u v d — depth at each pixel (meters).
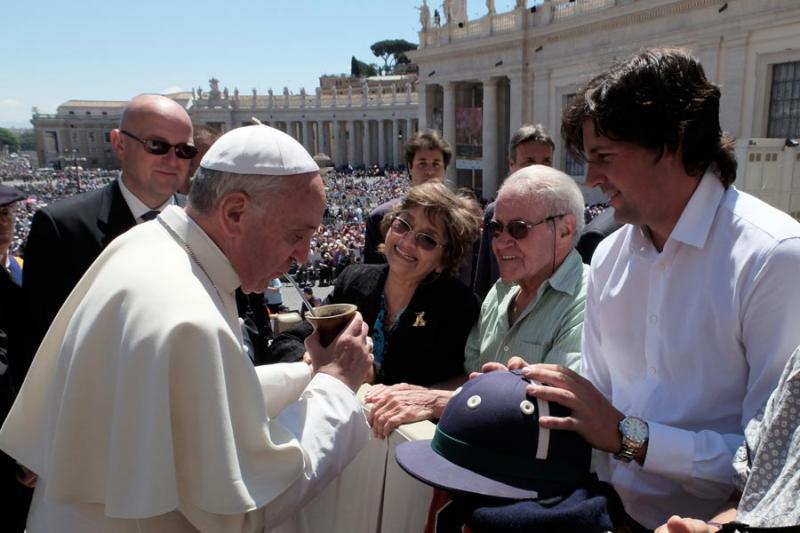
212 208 1.84
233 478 1.55
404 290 3.02
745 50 27.31
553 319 2.59
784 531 1.24
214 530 1.62
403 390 2.27
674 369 1.89
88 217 3.74
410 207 2.91
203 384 1.57
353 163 91.12
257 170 1.78
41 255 3.61
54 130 114.00
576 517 1.36
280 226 1.83
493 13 41.97
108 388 1.64
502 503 1.44
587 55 35.25
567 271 2.64
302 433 1.88
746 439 1.54
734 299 1.72
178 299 1.64
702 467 1.68
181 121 3.91
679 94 1.69
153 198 3.97
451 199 2.94
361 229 35.00
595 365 2.28
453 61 46.38
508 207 2.60
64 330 1.93
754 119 27.42
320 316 2.21
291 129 95.25
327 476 1.91
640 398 2.00
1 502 3.36
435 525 1.72
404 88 92.06
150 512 1.48
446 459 1.55
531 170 2.68
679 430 1.73
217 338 1.63
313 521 2.22
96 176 96.50
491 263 4.61
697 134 1.72
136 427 1.54
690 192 1.81
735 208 1.78
